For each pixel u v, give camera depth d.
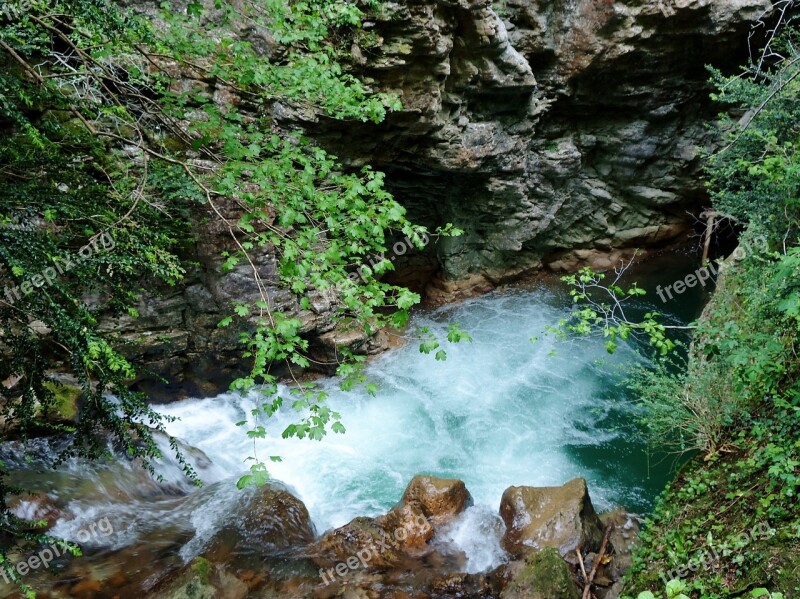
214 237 7.57
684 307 11.30
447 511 6.02
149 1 6.60
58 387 6.34
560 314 11.51
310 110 7.74
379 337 10.09
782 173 5.72
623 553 5.52
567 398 8.85
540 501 5.82
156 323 7.86
